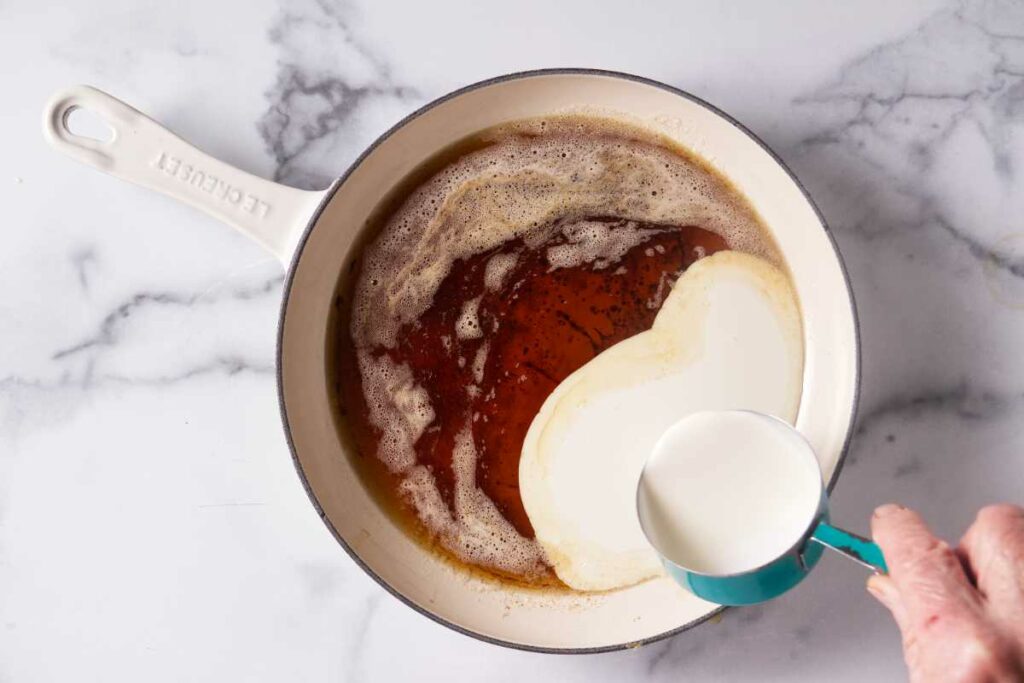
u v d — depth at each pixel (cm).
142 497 68
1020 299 67
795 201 65
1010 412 67
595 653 63
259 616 68
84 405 69
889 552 53
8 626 68
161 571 68
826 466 64
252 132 69
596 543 66
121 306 69
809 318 65
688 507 59
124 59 69
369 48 69
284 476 68
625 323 67
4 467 69
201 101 69
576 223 67
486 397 67
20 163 69
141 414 68
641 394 66
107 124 66
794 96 68
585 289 67
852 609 67
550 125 67
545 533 66
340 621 68
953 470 67
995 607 52
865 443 67
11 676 68
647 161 67
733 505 59
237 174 64
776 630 67
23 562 68
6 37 69
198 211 68
